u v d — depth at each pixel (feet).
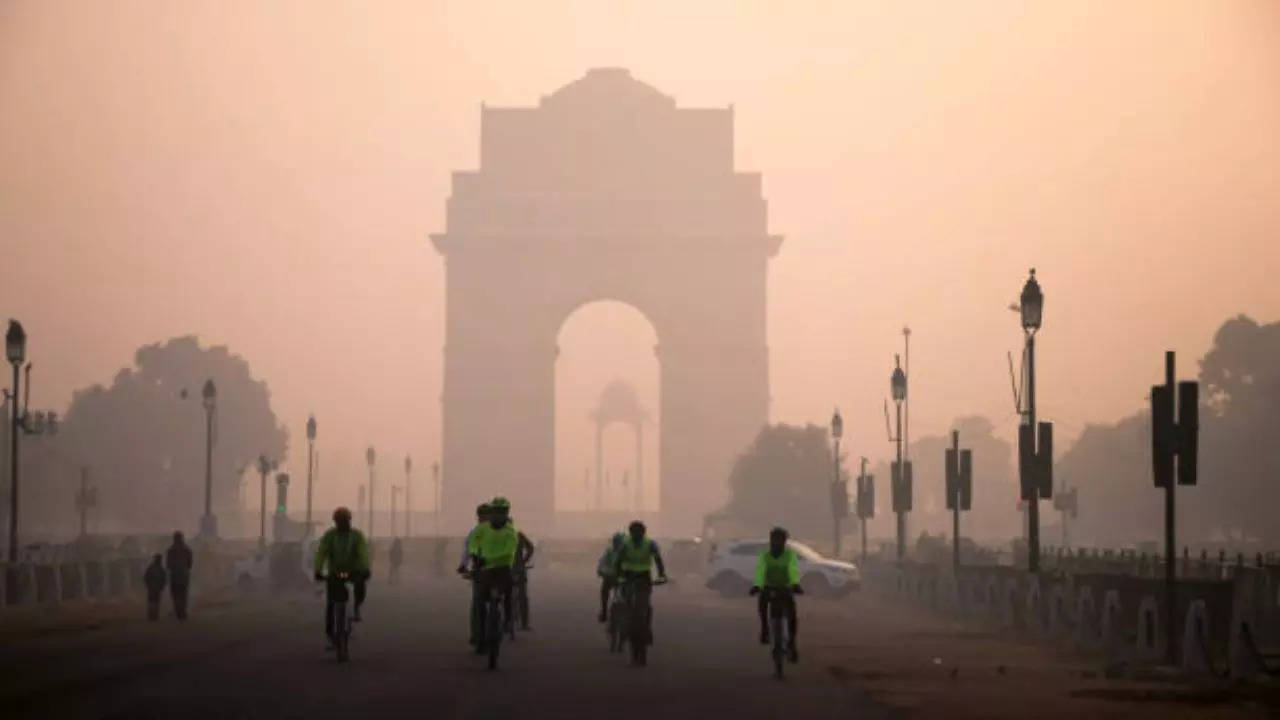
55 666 127.75
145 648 147.23
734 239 639.35
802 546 281.13
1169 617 128.98
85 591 238.07
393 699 102.47
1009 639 167.84
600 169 646.33
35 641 156.76
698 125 647.97
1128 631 140.67
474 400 636.89
